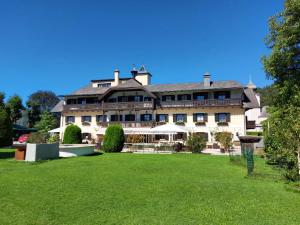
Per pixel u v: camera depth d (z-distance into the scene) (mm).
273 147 15570
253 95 39844
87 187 9477
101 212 6820
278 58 18422
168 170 13539
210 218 6469
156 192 8867
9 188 9211
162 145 28844
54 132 37625
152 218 6418
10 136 22328
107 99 42750
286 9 17891
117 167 14336
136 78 46688
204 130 36625
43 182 10234
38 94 82500
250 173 12375
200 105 36844
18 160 17422
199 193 8828
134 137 33344
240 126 35438
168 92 39344
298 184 9844
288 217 6613
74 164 15531
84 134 42750
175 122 38312
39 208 7090
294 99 15023
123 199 7992
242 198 8273
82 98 44625
